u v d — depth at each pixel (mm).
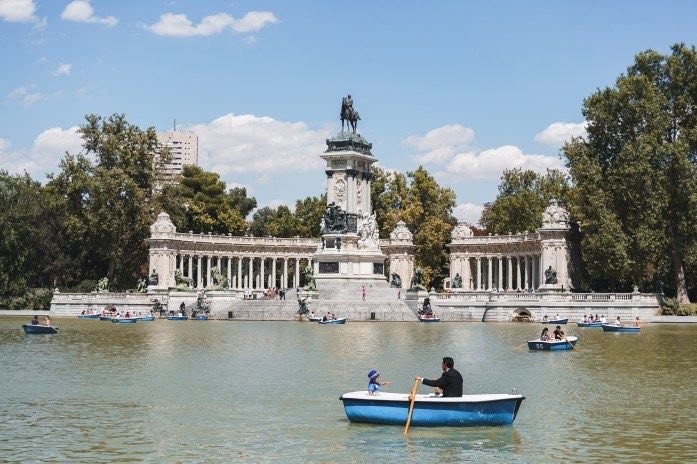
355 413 40250
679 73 135375
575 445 36125
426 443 36375
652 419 41656
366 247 154250
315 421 41188
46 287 175250
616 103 134125
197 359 68562
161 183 185750
